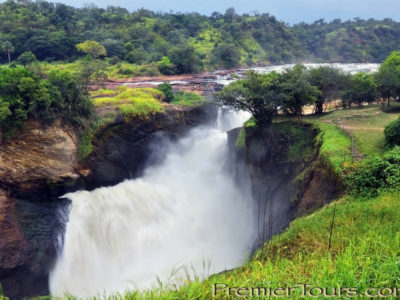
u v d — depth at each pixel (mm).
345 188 16906
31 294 21703
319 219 13688
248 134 29062
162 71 73812
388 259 8234
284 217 22391
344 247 10383
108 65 73062
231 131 33844
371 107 32438
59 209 25641
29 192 24453
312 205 19047
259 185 27406
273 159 26359
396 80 31578
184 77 69500
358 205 14289
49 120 24641
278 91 26438
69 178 26234
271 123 27734
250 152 28703
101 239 26812
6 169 23109
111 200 29078
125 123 30938
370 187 16219
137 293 8234
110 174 30094
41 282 22359
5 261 20672
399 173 15750
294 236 12656
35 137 24125
